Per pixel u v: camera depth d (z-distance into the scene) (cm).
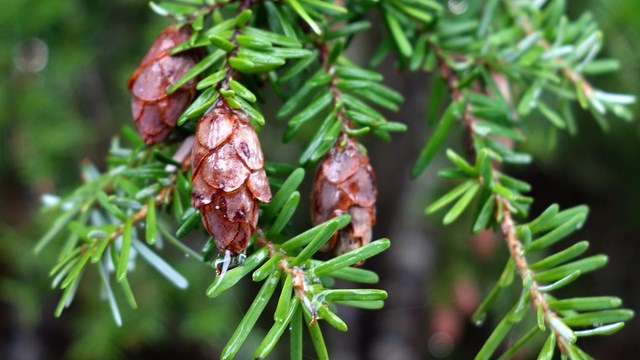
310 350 58
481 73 28
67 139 42
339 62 27
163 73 25
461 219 50
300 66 26
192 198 24
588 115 46
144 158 27
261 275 24
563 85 29
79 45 39
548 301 25
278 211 25
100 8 38
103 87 44
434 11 29
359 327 60
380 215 57
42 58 40
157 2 39
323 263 24
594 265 25
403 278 57
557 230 25
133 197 26
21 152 43
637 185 54
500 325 25
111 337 47
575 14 35
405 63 28
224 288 24
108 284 26
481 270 52
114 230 25
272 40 25
